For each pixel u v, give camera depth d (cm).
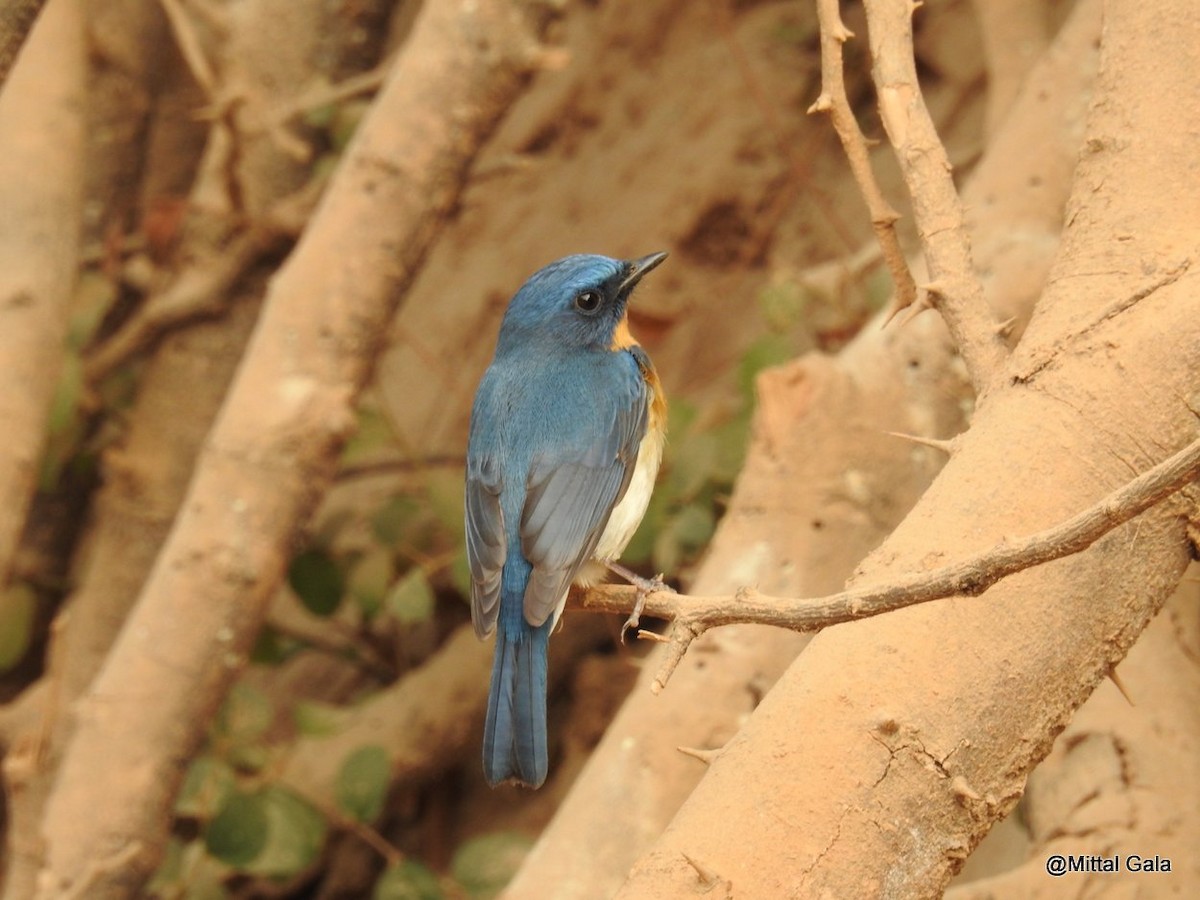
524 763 729
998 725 504
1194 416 540
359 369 1116
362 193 1108
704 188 1559
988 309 604
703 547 1177
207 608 1077
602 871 836
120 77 1491
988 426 557
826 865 481
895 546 533
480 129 1112
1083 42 1028
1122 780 870
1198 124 593
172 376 1427
